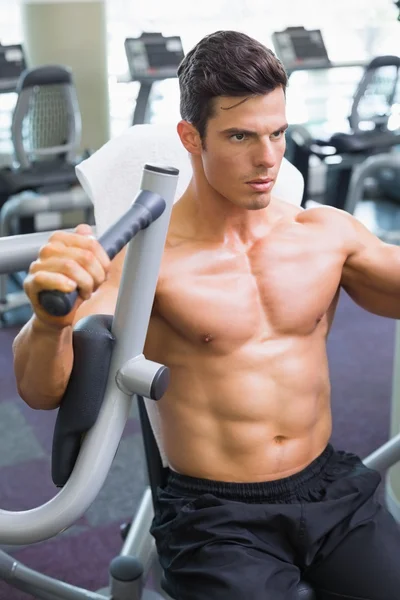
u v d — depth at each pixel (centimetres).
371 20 586
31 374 95
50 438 264
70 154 398
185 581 113
